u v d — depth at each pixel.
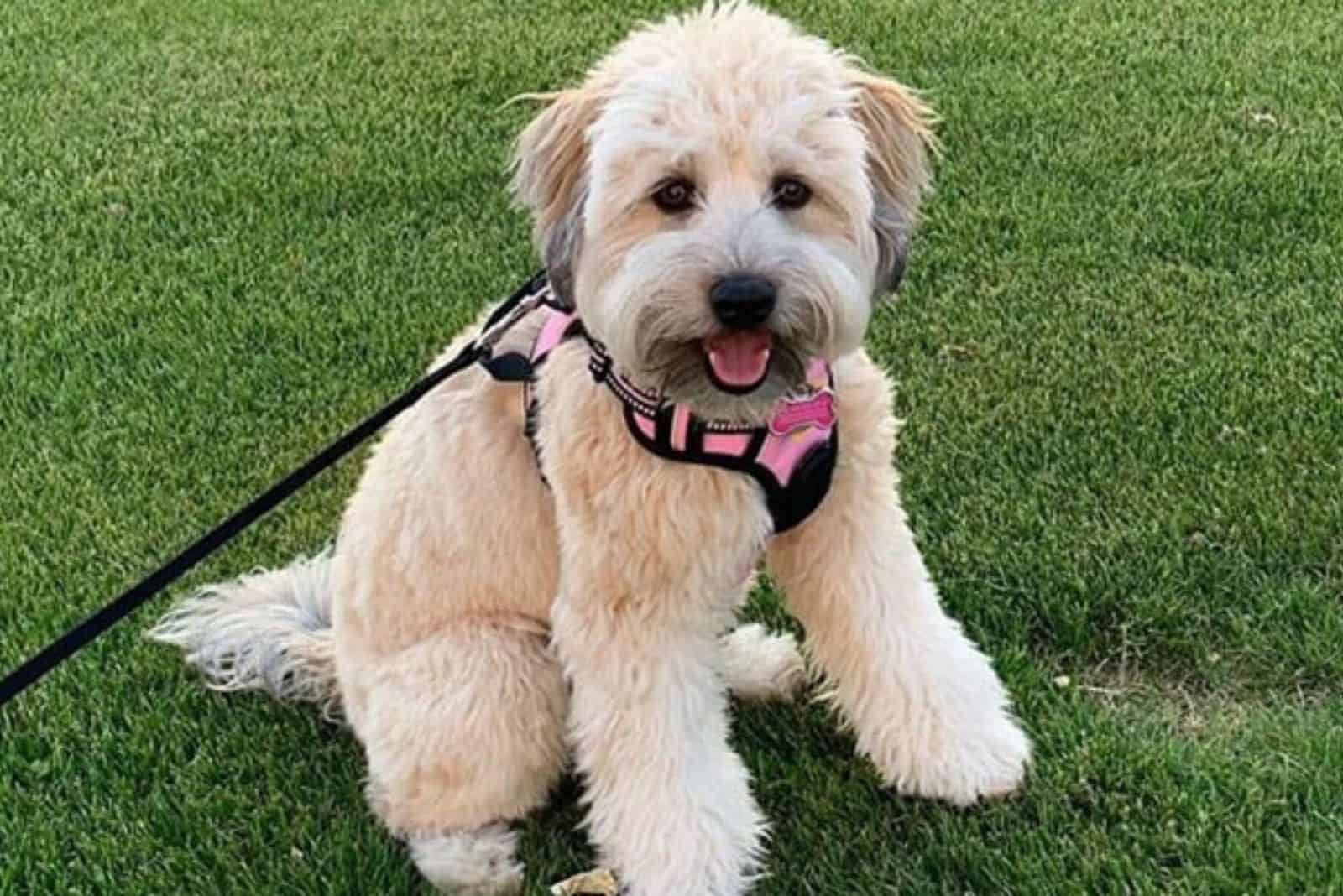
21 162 2.85
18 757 1.75
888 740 1.62
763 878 1.59
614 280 1.42
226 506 2.04
